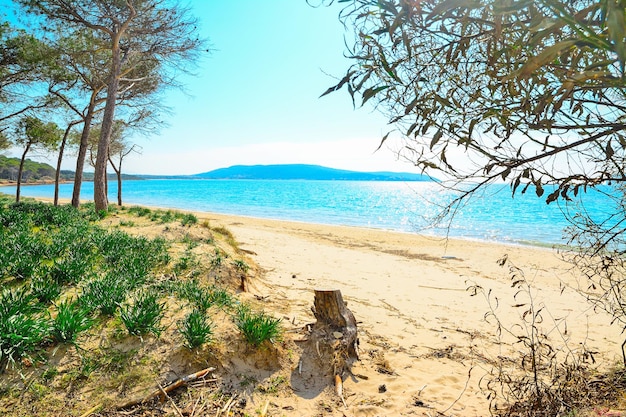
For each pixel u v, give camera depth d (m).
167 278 5.91
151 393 3.67
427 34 1.26
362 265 12.20
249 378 4.22
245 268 7.48
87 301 4.43
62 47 15.98
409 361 5.38
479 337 6.46
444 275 11.52
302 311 6.55
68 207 13.70
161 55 17.64
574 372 3.09
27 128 18.28
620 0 0.70
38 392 3.34
